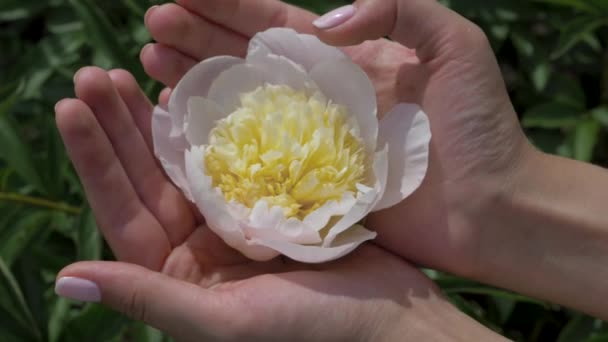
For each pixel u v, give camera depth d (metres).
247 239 0.37
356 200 0.35
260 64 0.39
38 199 0.46
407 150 0.38
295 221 0.36
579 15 0.50
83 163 0.36
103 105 0.37
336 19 0.38
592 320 0.45
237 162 0.37
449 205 0.40
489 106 0.39
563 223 0.40
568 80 0.51
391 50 0.42
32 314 0.44
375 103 0.38
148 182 0.39
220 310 0.35
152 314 0.35
